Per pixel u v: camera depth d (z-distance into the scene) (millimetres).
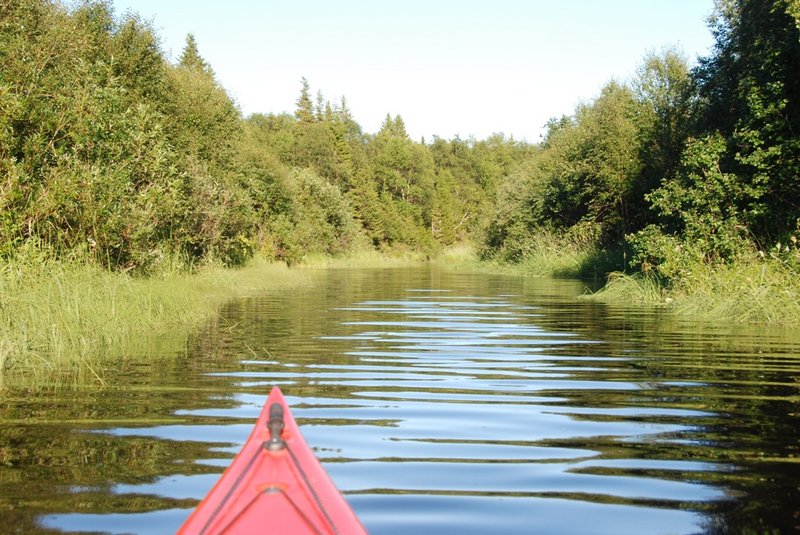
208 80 27047
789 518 4152
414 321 13578
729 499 4453
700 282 16500
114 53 20375
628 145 30141
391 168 78500
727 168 18828
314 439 5637
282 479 3236
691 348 10273
